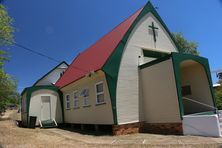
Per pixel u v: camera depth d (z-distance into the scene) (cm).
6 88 3116
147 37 1688
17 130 1727
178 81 1292
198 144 925
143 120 1489
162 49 1753
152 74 1457
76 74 1950
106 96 1473
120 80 1460
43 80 3052
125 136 1316
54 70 3130
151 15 1764
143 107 1508
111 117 1412
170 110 1311
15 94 3525
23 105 2495
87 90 1748
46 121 2197
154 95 1430
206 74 1508
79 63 2175
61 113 2298
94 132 1580
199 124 1156
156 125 1400
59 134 1552
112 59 1465
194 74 1588
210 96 1488
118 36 1648
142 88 1533
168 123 1318
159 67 1405
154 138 1169
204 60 1502
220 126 1155
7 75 1900
